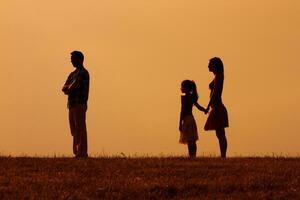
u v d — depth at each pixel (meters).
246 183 44.44
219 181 44.91
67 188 43.91
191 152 54.38
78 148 52.62
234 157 52.97
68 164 49.44
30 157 52.41
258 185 44.22
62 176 46.53
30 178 46.00
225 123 52.94
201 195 42.97
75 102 52.47
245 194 42.94
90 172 47.47
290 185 44.28
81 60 52.97
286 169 47.53
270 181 44.84
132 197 42.53
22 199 42.09
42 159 51.34
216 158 52.16
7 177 46.31
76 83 52.31
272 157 53.03
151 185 43.91
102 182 44.88
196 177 46.06
